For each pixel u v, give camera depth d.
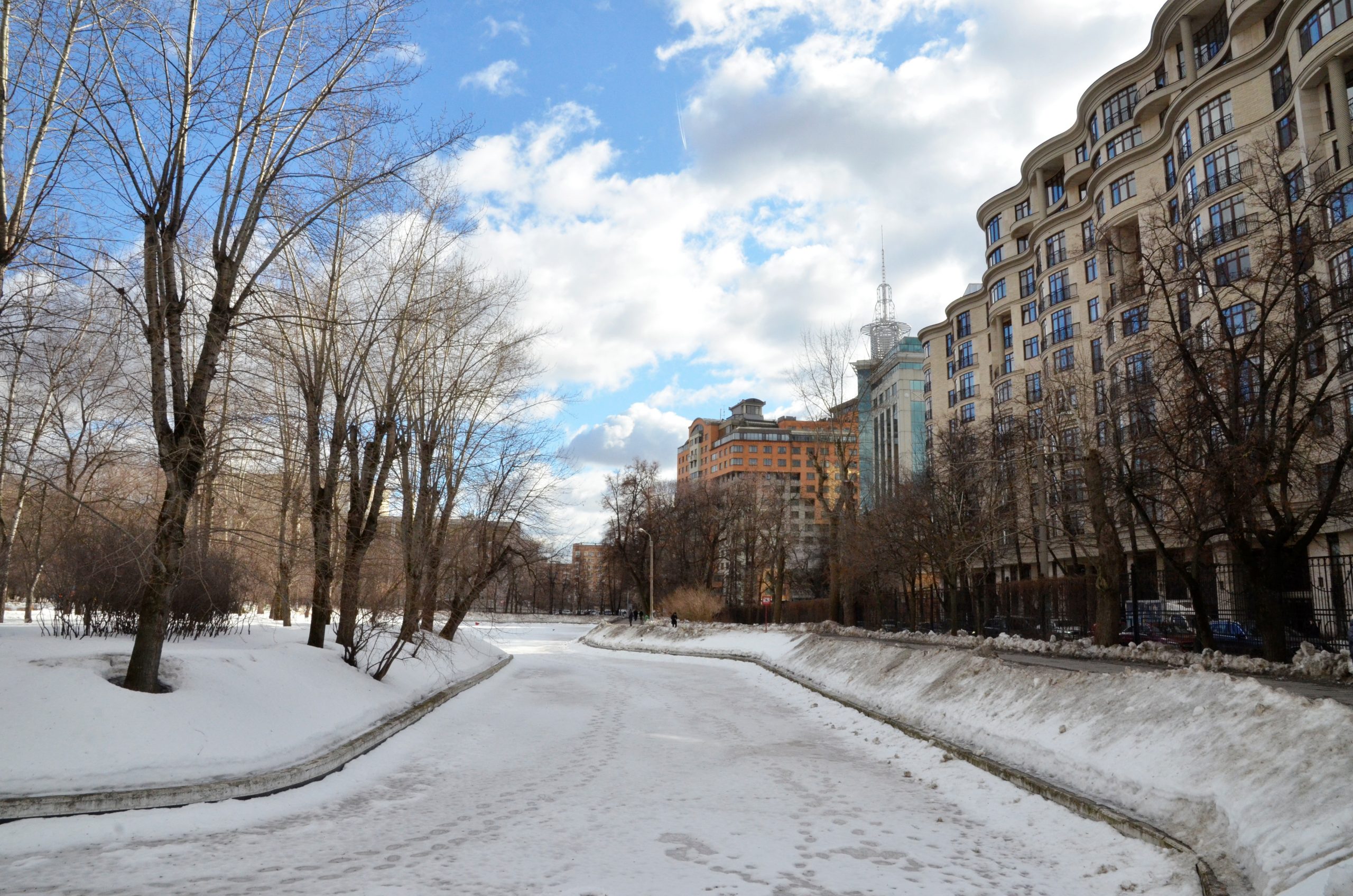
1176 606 27.53
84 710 10.39
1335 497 16.69
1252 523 16.94
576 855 8.44
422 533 25.39
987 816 10.45
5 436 16.42
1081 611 29.30
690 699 24.64
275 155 14.37
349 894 7.17
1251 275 17.78
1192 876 7.22
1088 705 12.38
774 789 11.87
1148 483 21.66
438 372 25.95
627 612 108.19
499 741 16.12
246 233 13.81
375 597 20.95
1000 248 68.00
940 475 37.91
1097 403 24.62
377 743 14.75
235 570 21.42
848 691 23.41
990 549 36.59
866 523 42.53
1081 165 57.69
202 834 9.15
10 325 14.27
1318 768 7.45
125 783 9.68
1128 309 23.47
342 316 19.39
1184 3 46.16
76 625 17.70
